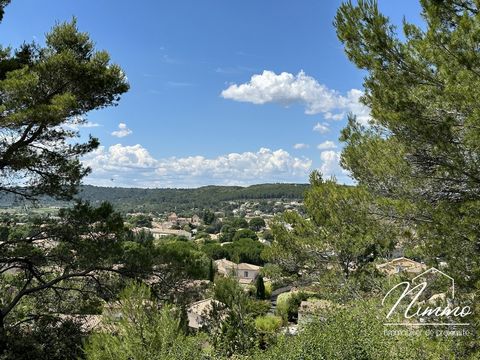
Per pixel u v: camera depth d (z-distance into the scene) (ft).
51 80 29.19
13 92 25.57
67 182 32.50
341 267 45.55
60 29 31.45
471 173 18.99
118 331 18.35
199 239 321.32
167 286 30.68
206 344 22.16
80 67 29.32
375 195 25.00
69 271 32.55
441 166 20.29
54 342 31.19
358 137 26.84
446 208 19.89
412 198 22.58
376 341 19.21
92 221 32.01
